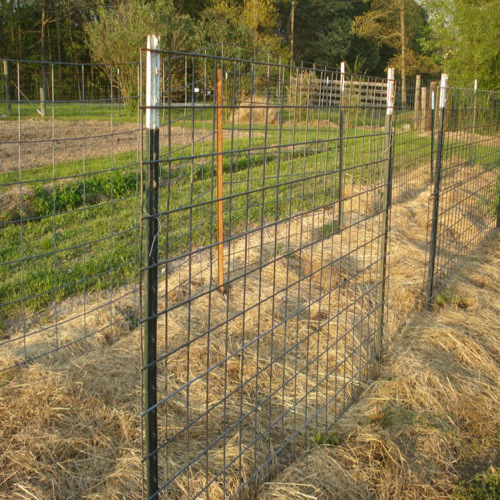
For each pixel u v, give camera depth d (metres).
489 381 3.77
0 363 3.74
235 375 3.62
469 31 18.16
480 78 18.31
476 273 5.73
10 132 11.46
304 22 40.00
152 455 1.96
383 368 3.84
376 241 6.15
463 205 7.36
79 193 7.23
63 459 2.89
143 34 17.39
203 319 4.32
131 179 7.84
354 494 2.65
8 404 3.22
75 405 3.27
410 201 8.23
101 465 2.86
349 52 41.00
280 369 3.67
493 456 3.05
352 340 4.02
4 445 2.92
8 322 4.41
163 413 3.21
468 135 6.98
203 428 3.09
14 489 2.64
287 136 8.69
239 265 5.34
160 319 4.29
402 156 8.80
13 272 5.22
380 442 2.95
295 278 5.13
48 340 4.08
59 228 6.50
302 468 2.78
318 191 7.01
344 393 3.45
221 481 2.59
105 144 10.71
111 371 3.65
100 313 4.49
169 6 19.22
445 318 4.63
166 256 1.88
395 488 2.71
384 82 4.89
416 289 4.95
